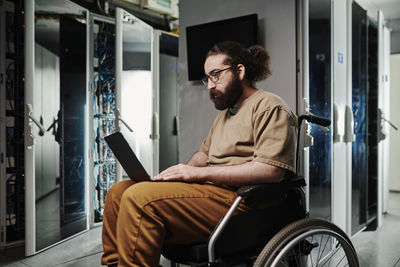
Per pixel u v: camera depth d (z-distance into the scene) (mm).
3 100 2709
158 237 1165
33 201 2580
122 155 1318
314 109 2270
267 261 1183
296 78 2002
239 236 1259
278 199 1379
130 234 1146
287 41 2025
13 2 2906
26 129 2541
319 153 2338
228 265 1229
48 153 2799
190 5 2420
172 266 1589
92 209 3352
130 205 1162
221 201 1270
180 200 1208
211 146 1547
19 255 2611
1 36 2701
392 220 3527
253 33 2055
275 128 1297
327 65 2426
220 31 2186
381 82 3264
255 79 1512
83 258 2539
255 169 1264
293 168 1307
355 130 3111
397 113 4992
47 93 2783
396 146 5027
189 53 2336
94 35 3520
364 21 3279
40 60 2682
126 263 1136
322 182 2379
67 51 3021
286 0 2021
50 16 2797
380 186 3232
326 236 2344
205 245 1215
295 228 1279
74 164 3119
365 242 2816
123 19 3146
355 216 2994
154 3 4301
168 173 1322
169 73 4543
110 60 3607
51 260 2504
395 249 2633
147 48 3562
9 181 2898
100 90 3564
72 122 3100
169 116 4566
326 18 2400
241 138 1402
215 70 1447
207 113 2338
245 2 2182
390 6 4316
